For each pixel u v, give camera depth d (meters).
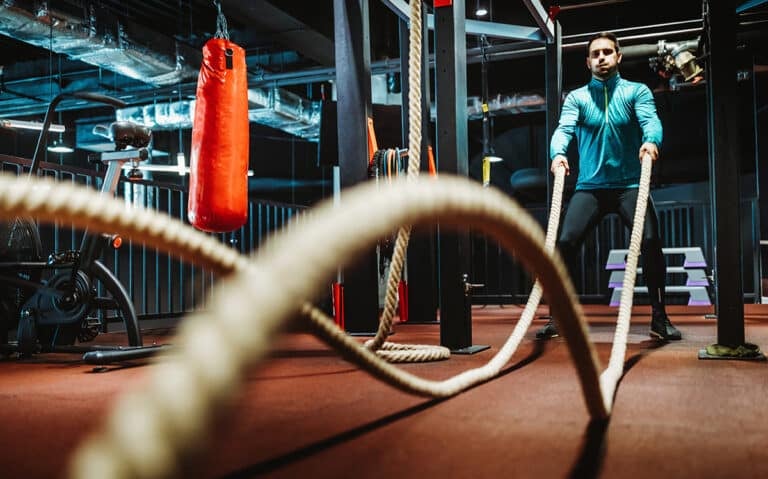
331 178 15.53
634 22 9.69
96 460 0.26
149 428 0.27
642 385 2.29
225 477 1.28
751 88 10.28
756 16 5.88
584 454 1.44
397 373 1.62
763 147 10.20
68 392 2.35
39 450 1.54
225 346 0.30
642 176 3.18
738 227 2.94
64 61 11.73
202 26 10.48
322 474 1.30
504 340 4.01
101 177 5.94
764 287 9.26
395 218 0.45
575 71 11.59
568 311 1.06
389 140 6.45
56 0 7.44
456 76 3.35
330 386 2.36
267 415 1.87
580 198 3.90
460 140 3.36
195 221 3.41
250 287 0.35
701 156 11.10
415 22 2.57
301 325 1.23
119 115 11.60
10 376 2.79
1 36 10.77
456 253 3.35
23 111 12.12
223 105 3.37
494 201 0.65
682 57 6.39
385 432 1.65
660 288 3.85
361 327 4.33
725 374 2.53
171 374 0.29
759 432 1.62
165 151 14.10
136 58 8.59
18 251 3.64
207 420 0.28
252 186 15.98
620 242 10.76
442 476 1.29
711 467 1.34
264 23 8.38
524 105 11.10
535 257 0.83
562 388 2.27
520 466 1.35
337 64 4.34
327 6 8.91
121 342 4.66
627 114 3.72
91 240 3.32
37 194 0.70
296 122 11.59
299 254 0.37
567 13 9.80
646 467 1.34
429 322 5.67
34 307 3.48
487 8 9.48
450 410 1.91
